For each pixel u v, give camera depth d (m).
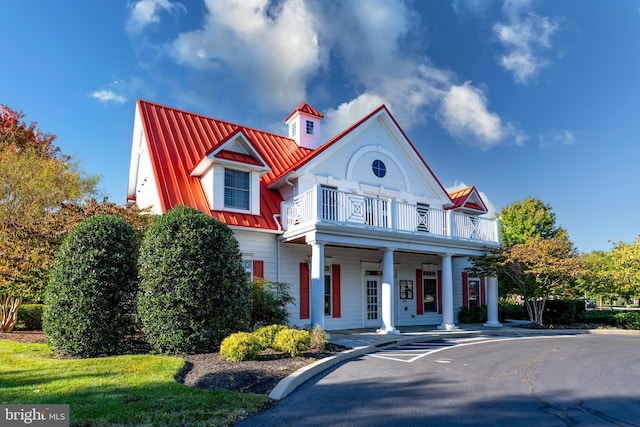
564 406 5.84
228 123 18.55
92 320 8.23
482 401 6.03
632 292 19.12
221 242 9.17
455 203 20.33
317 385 6.84
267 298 11.34
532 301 19.89
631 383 7.33
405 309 18.66
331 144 16.11
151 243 8.81
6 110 24.56
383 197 17.86
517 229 31.66
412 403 5.86
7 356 8.02
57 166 17.31
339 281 16.55
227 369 7.22
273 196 16.05
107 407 4.88
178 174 14.27
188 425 4.51
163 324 8.34
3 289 10.73
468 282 21.22
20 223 11.92
